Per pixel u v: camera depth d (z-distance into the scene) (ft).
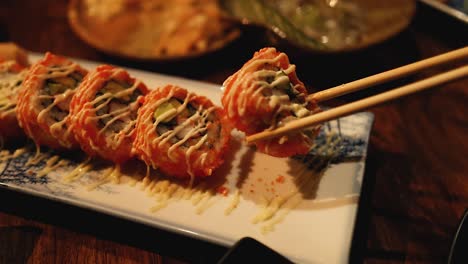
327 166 1.06
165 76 1.26
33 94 1.12
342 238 0.94
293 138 0.97
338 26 1.44
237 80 0.96
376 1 1.47
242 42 1.45
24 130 1.14
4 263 1.01
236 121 0.97
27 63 1.35
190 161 1.02
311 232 0.96
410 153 1.16
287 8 1.51
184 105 1.06
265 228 0.97
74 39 1.57
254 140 0.96
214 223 0.98
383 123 1.23
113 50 1.39
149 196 1.04
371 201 1.07
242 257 0.88
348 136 1.10
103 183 1.07
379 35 1.29
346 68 1.31
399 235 1.02
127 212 1.00
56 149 1.15
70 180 1.08
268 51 1.00
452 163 1.13
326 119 0.90
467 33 1.38
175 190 1.04
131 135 1.08
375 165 1.13
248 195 1.03
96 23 1.56
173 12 1.57
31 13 1.71
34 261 1.01
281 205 1.00
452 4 1.55
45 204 1.10
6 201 1.11
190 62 1.41
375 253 0.99
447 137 1.19
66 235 1.05
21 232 1.05
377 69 1.31
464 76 0.83
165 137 1.02
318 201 1.00
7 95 1.18
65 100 1.14
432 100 1.27
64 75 1.16
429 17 1.44
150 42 1.48
